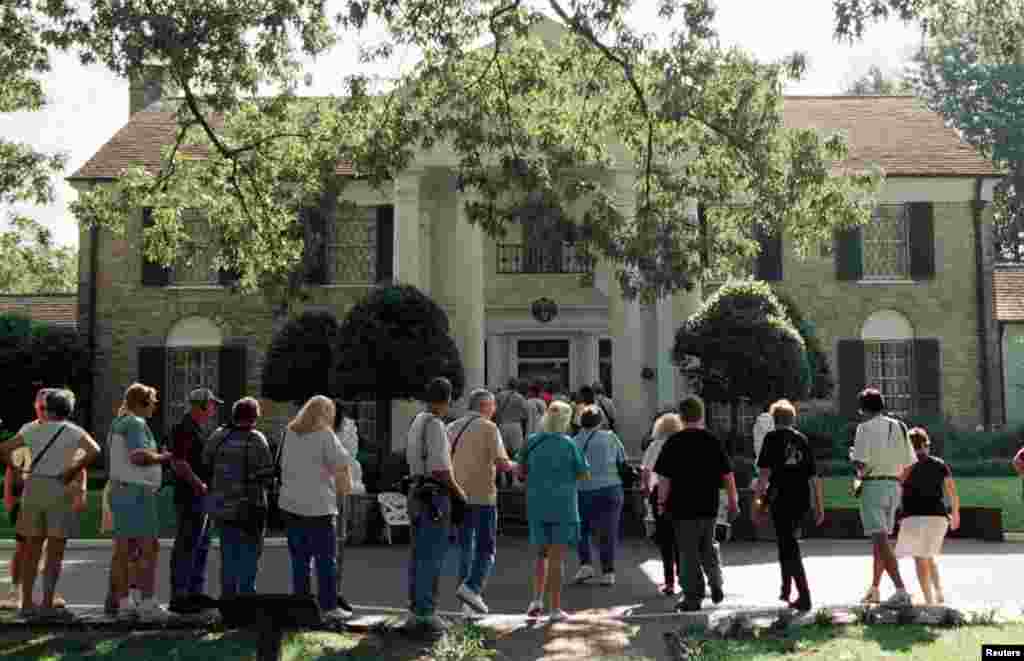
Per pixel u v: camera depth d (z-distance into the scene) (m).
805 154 14.62
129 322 29.39
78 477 10.14
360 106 15.14
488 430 10.70
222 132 17.22
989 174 28.92
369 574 14.30
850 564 14.92
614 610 10.96
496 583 13.58
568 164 15.00
